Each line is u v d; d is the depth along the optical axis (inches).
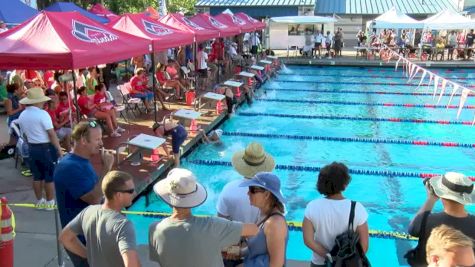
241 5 1169.4
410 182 368.5
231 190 141.6
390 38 1115.3
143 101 496.7
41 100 238.5
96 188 146.8
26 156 280.5
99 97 404.2
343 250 132.0
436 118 570.3
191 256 109.3
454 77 882.8
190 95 543.5
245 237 126.0
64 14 301.4
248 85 675.4
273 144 466.0
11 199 265.4
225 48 853.2
